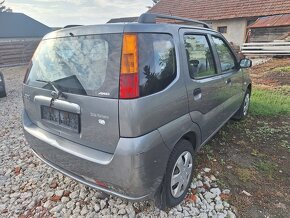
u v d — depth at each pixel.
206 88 2.71
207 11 19.58
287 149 3.62
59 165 2.34
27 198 2.64
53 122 2.33
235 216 2.34
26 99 2.65
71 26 2.27
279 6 16.36
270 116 4.96
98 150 2.00
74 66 2.07
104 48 1.90
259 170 3.08
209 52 2.98
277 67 10.64
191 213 2.37
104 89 1.85
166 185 2.23
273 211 2.41
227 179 2.89
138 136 1.81
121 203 2.49
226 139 3.93
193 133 2.59
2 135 4.41
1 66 16.31
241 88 4.19
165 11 22.08
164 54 2.10
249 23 17.30
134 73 1.78
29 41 17.92
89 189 2.73
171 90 2.09
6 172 3.15
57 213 2.40
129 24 1.87
